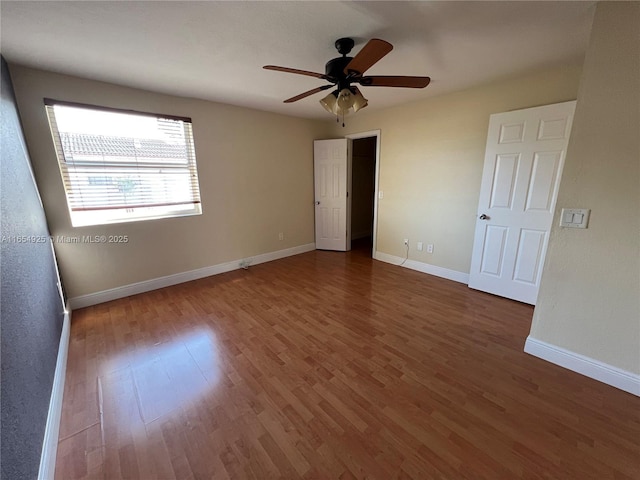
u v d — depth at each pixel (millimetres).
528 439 1388
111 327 2463
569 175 1730
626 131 1519
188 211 3504
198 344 2215
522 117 2596
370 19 1658
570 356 1864
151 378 1845
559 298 1870
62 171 2592
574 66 2344
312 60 2232
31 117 2367
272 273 3844
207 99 3340
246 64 2295
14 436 949
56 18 1591
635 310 1604
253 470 1264
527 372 1862
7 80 2074
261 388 1754
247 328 2443
